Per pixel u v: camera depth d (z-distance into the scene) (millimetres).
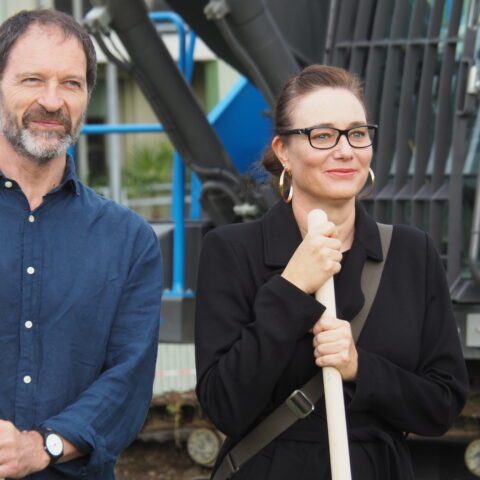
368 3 5695
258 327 2725
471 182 5348
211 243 2959
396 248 2930
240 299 2889
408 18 5613
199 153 6348
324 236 2766
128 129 7168
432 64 5480
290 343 2721
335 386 2697
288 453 2779
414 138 5598
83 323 2746
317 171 2820
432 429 2857
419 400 2801
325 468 2756
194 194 6984
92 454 2670
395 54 5598
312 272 2748
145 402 2832
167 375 6555
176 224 6621
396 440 2877
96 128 7219
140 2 5789
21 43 2682
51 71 2670
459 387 2875
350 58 5742
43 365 2707
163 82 6105
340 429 2676
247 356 2717
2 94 2703
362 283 2873
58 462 2662
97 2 5699
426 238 2965
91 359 2762
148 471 6414
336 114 2809
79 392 2748
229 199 6371
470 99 5152
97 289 2768
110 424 2713
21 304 2709
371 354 2779
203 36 6754
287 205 2959
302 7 6020
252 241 2936
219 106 7016
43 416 2697
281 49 5594
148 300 2854
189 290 6625
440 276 2943
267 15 5508
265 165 3070
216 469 2895
